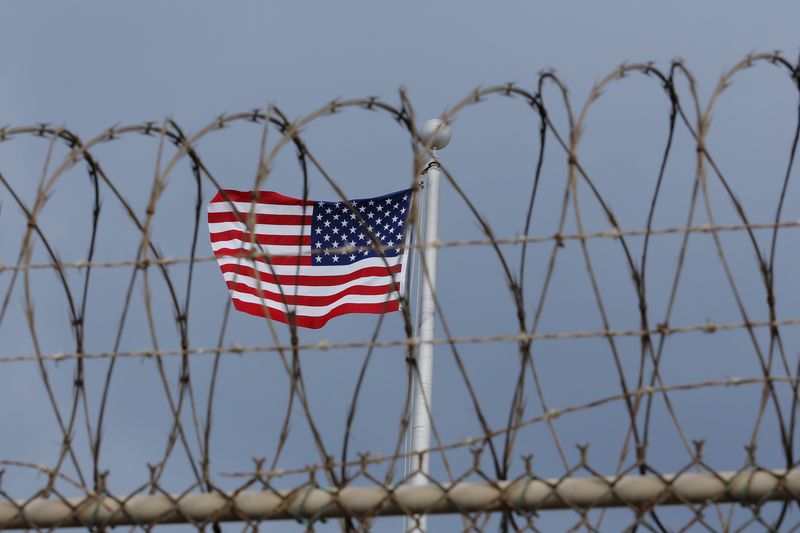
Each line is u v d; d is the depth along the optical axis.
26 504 22.25
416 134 22.88
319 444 21.83
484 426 21.50
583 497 21.44
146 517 22.17
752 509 21.11
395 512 21.75
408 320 22.61
